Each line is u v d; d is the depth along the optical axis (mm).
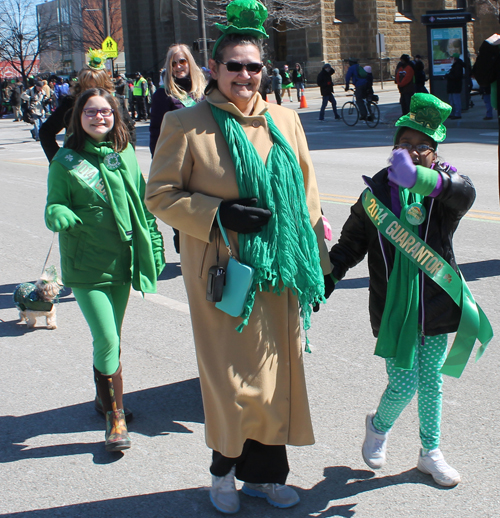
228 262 2689
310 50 39062
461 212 2789
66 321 5633
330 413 3770
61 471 3334
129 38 47062
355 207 2980
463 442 3404
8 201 11062
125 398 4121
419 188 2643
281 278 2723
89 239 3492
